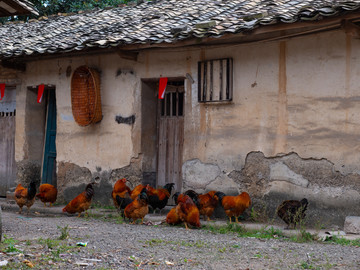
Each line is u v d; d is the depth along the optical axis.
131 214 9.28
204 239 7.67
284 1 10.19
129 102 11.23
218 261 6.10
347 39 8.57
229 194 9.75
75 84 11.77
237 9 10.74
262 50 9.48
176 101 11.17
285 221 8.47
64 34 12.48
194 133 10.28
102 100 11.63
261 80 9.48
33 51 11.31
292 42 9.14
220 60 9.91
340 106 8.62
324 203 8.71
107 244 6.96
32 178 13.22
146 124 11.19
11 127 13.70
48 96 13.46
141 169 11.06
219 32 8.98
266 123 9.40
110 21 12.63
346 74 8.58
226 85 9.82
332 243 7.46
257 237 7.96
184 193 9.69
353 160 8.47
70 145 12.13
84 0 20.48
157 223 9.37
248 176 9.55
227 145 9.84
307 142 8.94
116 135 11.41
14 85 13.41
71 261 5.78
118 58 11.41
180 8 12.05
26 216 10.59
